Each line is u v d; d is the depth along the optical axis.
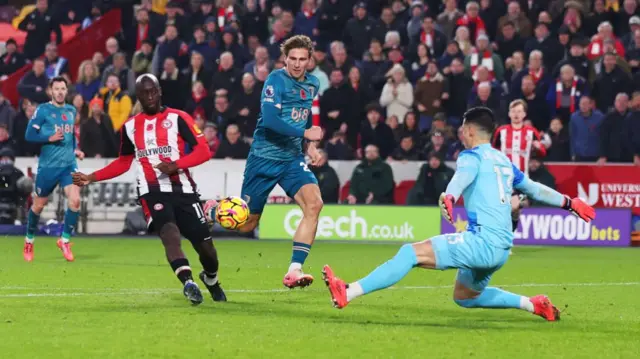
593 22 58.50
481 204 20.00
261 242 49.12
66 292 26.44
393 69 54.53
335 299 19.73
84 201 52.50
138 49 64.56
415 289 28.14
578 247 48.50
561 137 51.53
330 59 59.22
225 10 62.72
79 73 59.00
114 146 53.91
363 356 16.88
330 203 51.16
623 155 51.00
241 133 53.28
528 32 58.62
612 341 18.91
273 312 22.47
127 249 43.38
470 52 57.03
